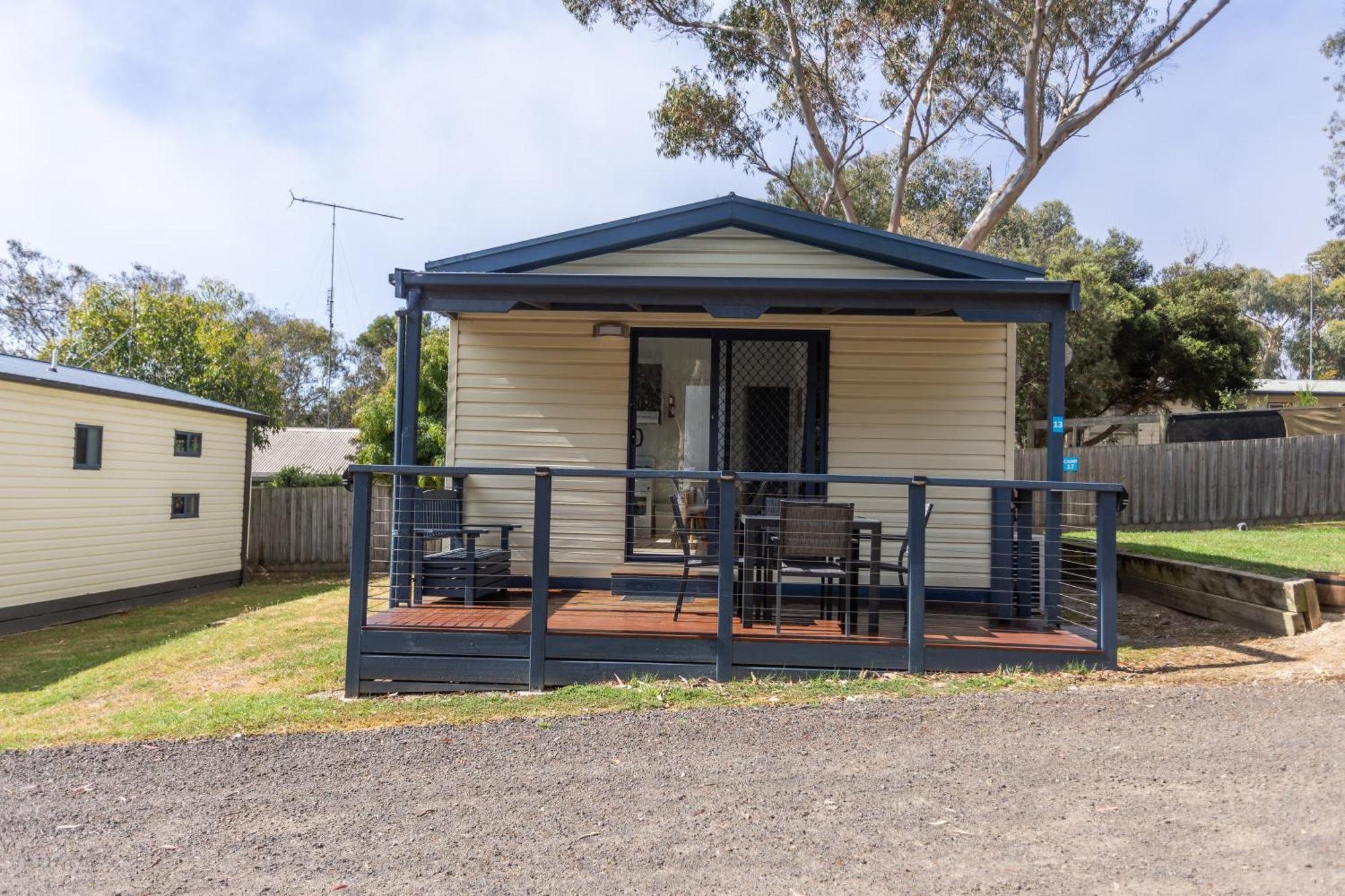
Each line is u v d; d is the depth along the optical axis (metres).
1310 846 2.82
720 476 5.43
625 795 3.65
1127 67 14.41
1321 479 13.38
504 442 7.85
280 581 14.91
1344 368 39.84
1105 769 3.67
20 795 3.96
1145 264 25.70
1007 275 7.08
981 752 3.98
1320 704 4.40
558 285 6.52
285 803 3.73
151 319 17.78
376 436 18.23
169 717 5.25
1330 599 6.61
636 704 4.98
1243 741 3.92
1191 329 23.03
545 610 5.51
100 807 3.78
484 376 7.88
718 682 5.39
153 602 12.32
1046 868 2.81
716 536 7.55
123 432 11.78
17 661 8.19
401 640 5.57
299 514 15.71
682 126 16.27
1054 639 5.70
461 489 7.74
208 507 13.73
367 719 4.98
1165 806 3.25
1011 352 7.58
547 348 7.87
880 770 3.81
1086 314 20.70
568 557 7.78
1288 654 5.61
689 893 2.76
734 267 7.58
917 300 6.41
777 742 4.26
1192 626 6.83
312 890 2.89
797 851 3.04
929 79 15.80
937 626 6.23
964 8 14.55
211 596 13.12
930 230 20.62
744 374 7.80
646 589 7.41
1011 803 3.37
